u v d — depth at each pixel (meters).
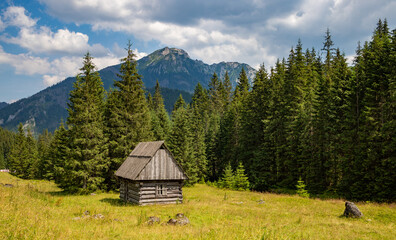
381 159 30.52
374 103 32.97
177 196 25.41
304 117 40.97
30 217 13.09
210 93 100.38
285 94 46.41
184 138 52.94
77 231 11.67
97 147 34.66
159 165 24.88
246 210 21.42
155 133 57.88
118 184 37.16
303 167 40.19
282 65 59.94
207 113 89.25
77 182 33.75
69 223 13.53
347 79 39.47
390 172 29.66
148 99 91.00
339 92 38.12
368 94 33.12
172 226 14.32
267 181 44.84
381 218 19.56
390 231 15.41
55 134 59.91
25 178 83.44
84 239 10.56
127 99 38.31
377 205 25.78
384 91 32.38
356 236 13.90
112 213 17.95
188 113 63.38
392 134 30.08
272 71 55.56
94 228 12.69
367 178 31.97
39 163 81.81
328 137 37.72
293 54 54.59
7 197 17.38
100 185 36.50
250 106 52.19
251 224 15.42
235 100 80.50
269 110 47.31
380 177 29.97
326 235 13.73
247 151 50.56
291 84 45.97
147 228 13.61
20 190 22.84
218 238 11.27
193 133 61.88
